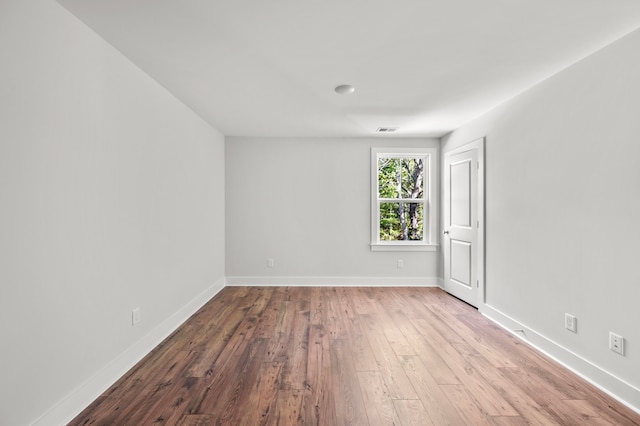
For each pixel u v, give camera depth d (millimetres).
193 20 1870
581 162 2318
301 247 4953
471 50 2230
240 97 3188
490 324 3309
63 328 1771
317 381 2197
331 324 3293
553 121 2590
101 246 2090
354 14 1811
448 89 2943
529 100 2881
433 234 4926
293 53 2283
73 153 1841
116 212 2248
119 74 2270
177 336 2986
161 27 1949
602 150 2148
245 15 1818
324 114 3756
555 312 2555
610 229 2088
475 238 3859
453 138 4445
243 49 2225
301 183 4938
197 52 2273
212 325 3268
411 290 4684
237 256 4934
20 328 1516
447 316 3547
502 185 3275
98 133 2055
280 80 2760
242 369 2363
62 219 1763
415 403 1949
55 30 1704
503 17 1835
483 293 3602
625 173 1990
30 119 1561
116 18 1854
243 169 4914
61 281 1756
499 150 3334
